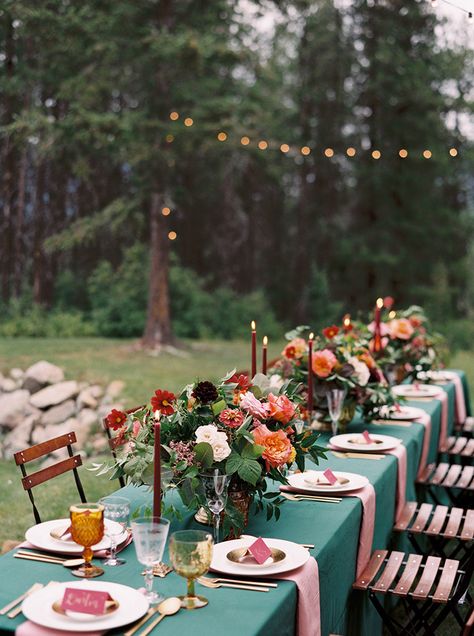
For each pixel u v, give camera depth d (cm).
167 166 1725
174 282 2194
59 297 2208
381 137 2320
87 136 1605
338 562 310
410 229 2319
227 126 1730
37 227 2125
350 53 2320
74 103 1680
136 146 1645
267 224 2442
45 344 1784
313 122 2411
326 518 322
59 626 218
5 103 1977
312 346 467
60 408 1110
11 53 1822
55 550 271
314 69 2347
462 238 2384
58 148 1697
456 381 747
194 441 293
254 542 269
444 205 2402
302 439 323
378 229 2330
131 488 347
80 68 1764
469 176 2483
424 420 539
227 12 1812
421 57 2298
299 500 346
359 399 482
